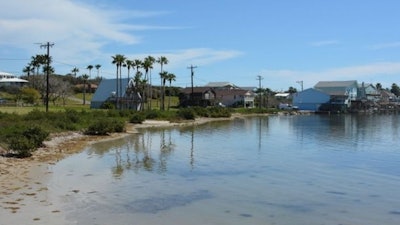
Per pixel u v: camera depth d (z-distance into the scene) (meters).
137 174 22.50
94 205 15.70
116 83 112.31
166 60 115.12
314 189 19.48
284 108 147.88
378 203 16.95
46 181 19.66
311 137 47.66
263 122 80.94
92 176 21.50
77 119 50.09
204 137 46.16
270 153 32.69
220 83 186.12
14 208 14.70
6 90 133.62
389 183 21.14
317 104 146.50
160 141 40.75
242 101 150.25
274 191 18.91
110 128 46.91
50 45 68.12
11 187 18.03
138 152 31.83
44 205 15.32
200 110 96.00
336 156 31.47
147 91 118.69
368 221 14.44
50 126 42.03
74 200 16.31
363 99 159.00
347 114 134.12
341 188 19.80
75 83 175.00
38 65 135.62
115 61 102.88
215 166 25.83
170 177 21.91
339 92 149.50
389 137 48.31
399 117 110.00
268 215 14.95
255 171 24.22
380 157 31.11
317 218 14.70
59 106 101.56
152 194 17.86
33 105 99.06
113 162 26.50
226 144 38.94
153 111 79.31
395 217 14.95
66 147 33.06
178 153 31.84
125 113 70.56
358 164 27.53
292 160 28.98
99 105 109.38
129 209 15.34
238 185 20.14
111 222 13.66
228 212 15.23
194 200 16.98
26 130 31.45
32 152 28.70
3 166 22.77
